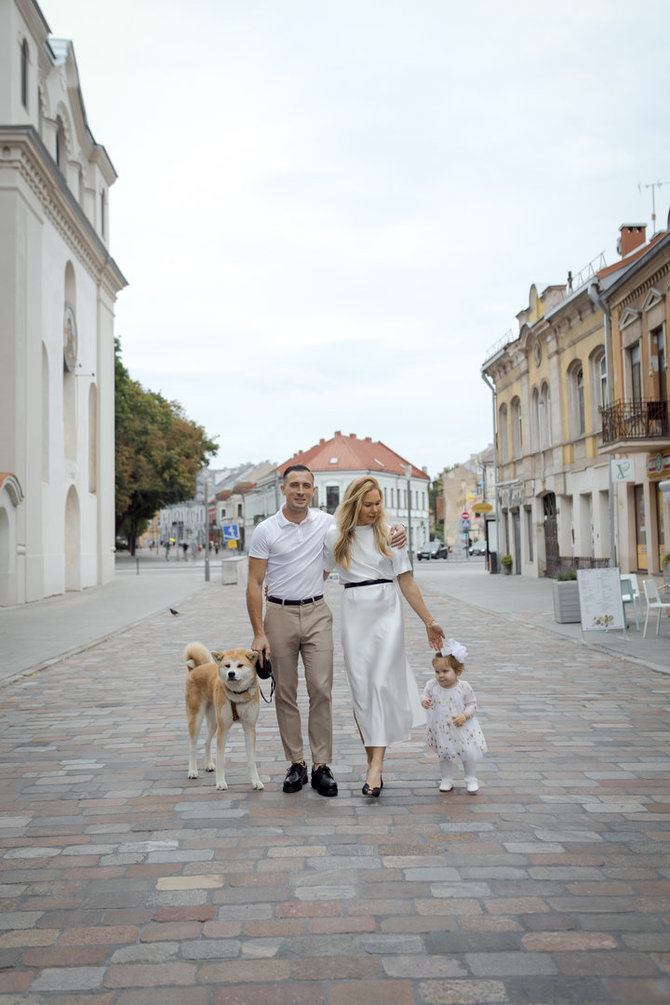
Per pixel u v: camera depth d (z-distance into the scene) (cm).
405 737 530
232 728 754
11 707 858
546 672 1016
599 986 300
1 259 2422
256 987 302
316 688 541
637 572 2328
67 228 2972
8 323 2416
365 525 537
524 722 736
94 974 313
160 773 596
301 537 546
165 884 394
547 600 2170
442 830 461
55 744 690
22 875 410
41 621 1828
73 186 3216
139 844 448
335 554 534
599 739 672
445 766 536
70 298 3106
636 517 2348
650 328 2189
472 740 522
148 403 6806
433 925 347
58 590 2806
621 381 2389
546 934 338
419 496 10369
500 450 3900
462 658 524
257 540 546
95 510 3478
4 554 2322
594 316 2628
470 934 339
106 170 3612
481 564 5672
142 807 514
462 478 10738
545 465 3183
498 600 2195
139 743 691
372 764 525
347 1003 291
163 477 6825
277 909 364
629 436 2159
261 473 13350
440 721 528
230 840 452
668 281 2077
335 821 479
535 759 611
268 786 557
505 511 3838
